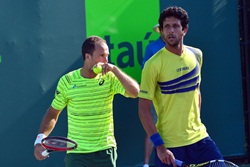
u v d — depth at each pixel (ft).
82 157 60.70
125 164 87.10
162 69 57.36
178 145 58.03
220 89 91.15
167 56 57.72
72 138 61.16
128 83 60.44
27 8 80.94
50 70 82.48
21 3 80.59
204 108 90.53
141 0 85.97
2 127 80.89
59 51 82.74
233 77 91.76
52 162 83.61
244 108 92.79
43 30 81.87
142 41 86.48
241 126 92.68
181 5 88.22
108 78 61.36
